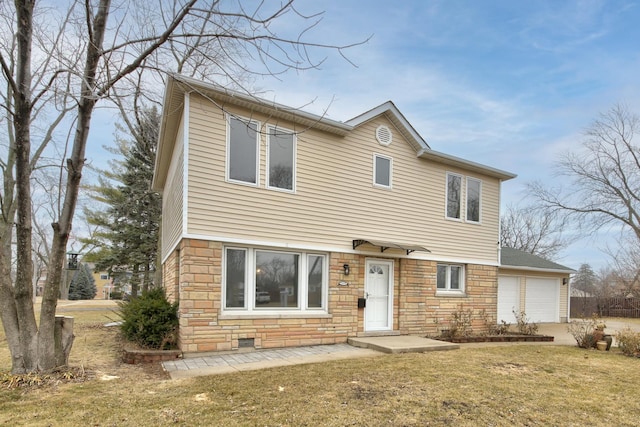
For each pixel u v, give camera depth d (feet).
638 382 20.92
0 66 19.25
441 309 38.78
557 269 58.44
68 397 16.22
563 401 17.26
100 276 152.87
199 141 26.71
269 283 29.12
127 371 21.24
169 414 14.49
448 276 40.70
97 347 28.22
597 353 29.78
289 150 30.81
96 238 84.23
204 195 26.58
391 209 36.09
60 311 64.80
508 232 117.50
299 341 29.66
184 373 20.66
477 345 32.86
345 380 19.39
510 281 54.19
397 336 33.81
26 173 18.97
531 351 29.81
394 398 16.78
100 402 15.69
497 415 15.28
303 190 31.01
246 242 27.91
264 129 29.50
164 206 48.14
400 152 37.37
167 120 30.25
